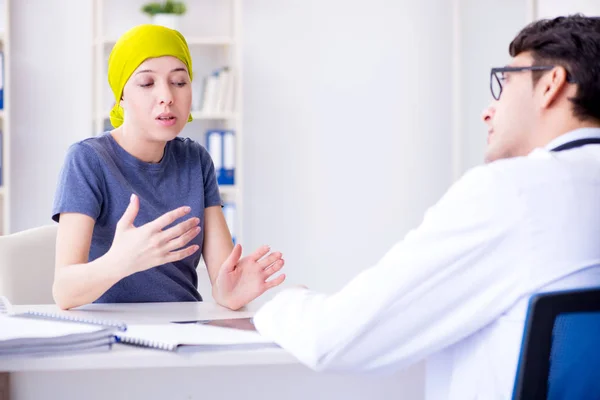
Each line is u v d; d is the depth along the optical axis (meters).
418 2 4.64
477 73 4.67
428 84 4.67
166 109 1.63
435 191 4.70
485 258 0.97
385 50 4.62
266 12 4.50
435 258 0.97
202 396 1.28
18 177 4.17
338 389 1.33
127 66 1.64
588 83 1.04
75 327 1.16
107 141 1.75
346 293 1.03
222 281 1.54
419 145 4.68
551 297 0.84
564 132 1.07
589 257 0.96
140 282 1.72
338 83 4.59
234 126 4.20
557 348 0.87
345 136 4.61
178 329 1.25
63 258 1.54
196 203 1.81
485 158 1.15
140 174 1.74
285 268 4.58
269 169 4.54
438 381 1.11
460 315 0.98
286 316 1.11
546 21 1.10
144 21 4.26
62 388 1.23
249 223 4.53
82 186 1.62
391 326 1.00
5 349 1.05
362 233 4.65
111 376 1.24
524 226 0.95
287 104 4.54
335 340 1.02
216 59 4.36
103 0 4.15
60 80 4.20
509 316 0.97
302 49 4.55
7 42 3.92
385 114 4.64
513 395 0.87
